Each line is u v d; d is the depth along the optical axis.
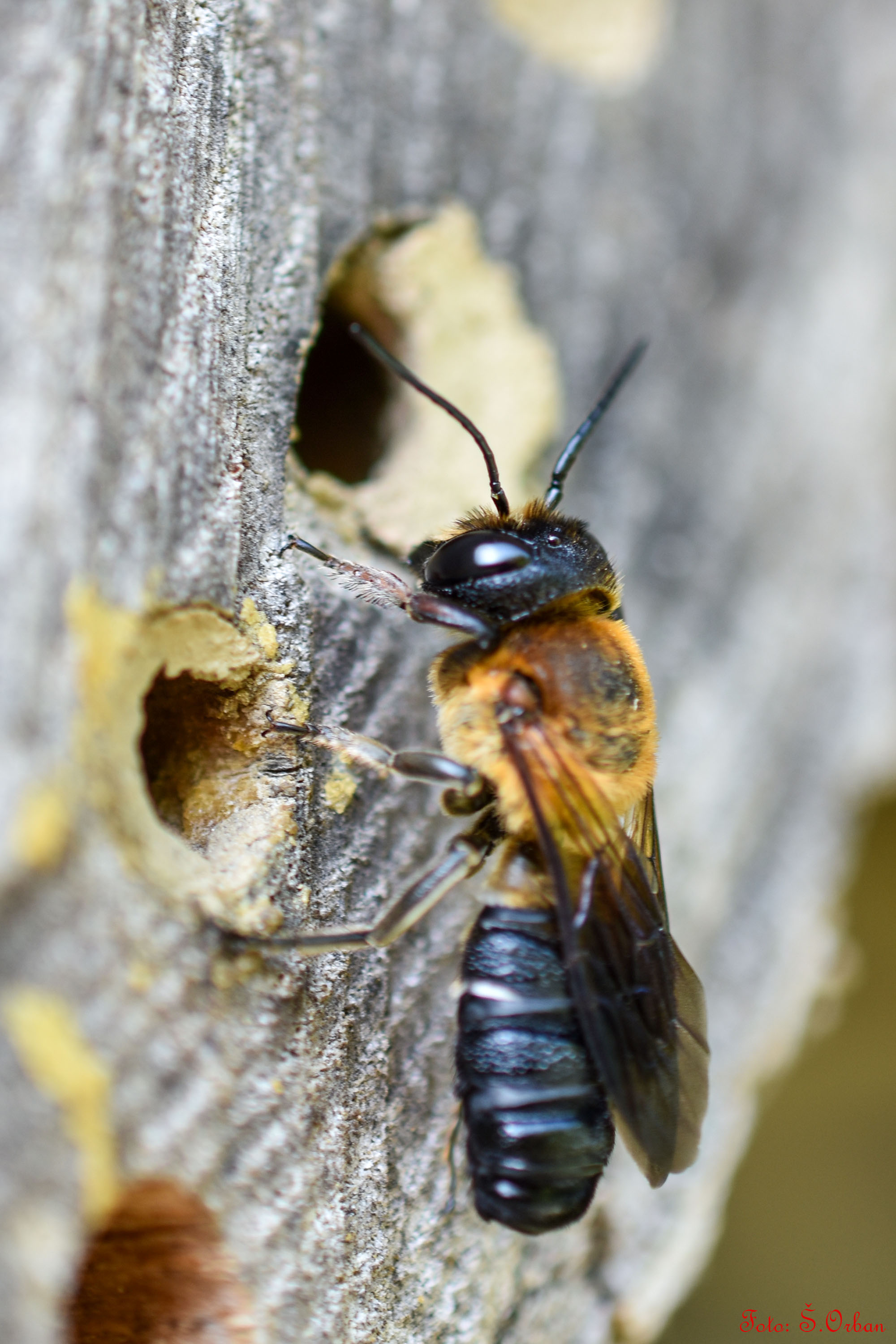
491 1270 0.14
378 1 0.14
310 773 0.13
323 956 0.13
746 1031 0.15
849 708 0.16
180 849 0.13
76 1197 0.12
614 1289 0.14
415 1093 0.13
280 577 0.13
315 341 0.14
